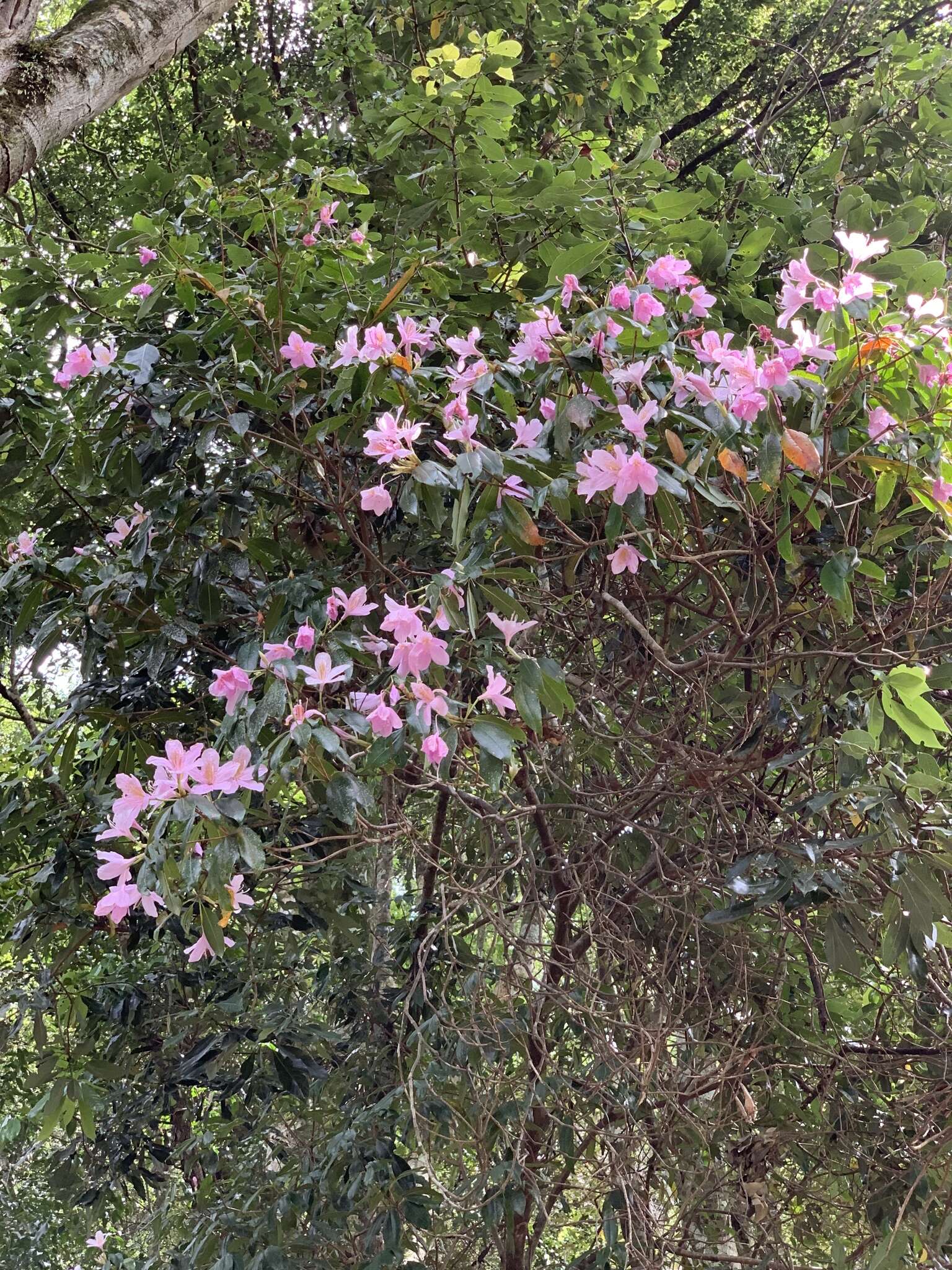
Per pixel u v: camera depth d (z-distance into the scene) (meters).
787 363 1.65
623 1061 2.21
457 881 2.64
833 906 1.93
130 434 2.08
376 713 1.51
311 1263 2.38
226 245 2.11
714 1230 2.69
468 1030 2.37
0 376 2.24
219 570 2.00
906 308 1.81
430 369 1.74
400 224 2.34
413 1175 2.40
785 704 2.01
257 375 1.91
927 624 1.89
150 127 5.22
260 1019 2.64
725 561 2.08
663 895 2.44
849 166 2.80
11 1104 3.67
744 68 6.33
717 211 2.82
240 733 1.54
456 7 3.64
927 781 1.66
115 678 2.36
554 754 2.55
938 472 1.58
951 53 2.76
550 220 2.23
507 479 1.59
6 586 2.13
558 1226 2.67
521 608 1.81
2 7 1.71
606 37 3.85
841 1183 2.71
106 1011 2.79
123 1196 3.55
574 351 1.60
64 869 2.41
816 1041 2.71
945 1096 2.37
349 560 2.21
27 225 2.79
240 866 1.80
